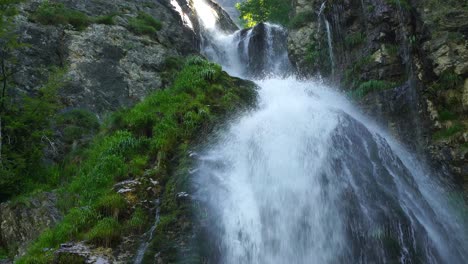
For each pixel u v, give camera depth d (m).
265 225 11.96
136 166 13.75
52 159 15.41
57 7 20.42
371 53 18.78
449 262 12.61
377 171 13.85
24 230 12.23
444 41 16.61
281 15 29.52
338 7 21.14
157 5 24.78
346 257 11.44
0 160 13.98
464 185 14.74
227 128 15.39
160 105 16.91
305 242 11.78
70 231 11.34
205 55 26.95
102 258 10.31
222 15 34.81
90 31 20.11
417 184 14.88
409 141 16.38
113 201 11.87
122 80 19.05
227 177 13.14
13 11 17.52
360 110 17.70
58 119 16.39
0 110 15.21
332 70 20.72
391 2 18.44
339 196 12.55
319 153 13.91
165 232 11.13
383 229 11.76
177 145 14.60
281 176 13.16
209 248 10.98
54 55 18.62
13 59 16.52
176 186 12.59
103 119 17.34
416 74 16.92
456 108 15.92
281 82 20.50
